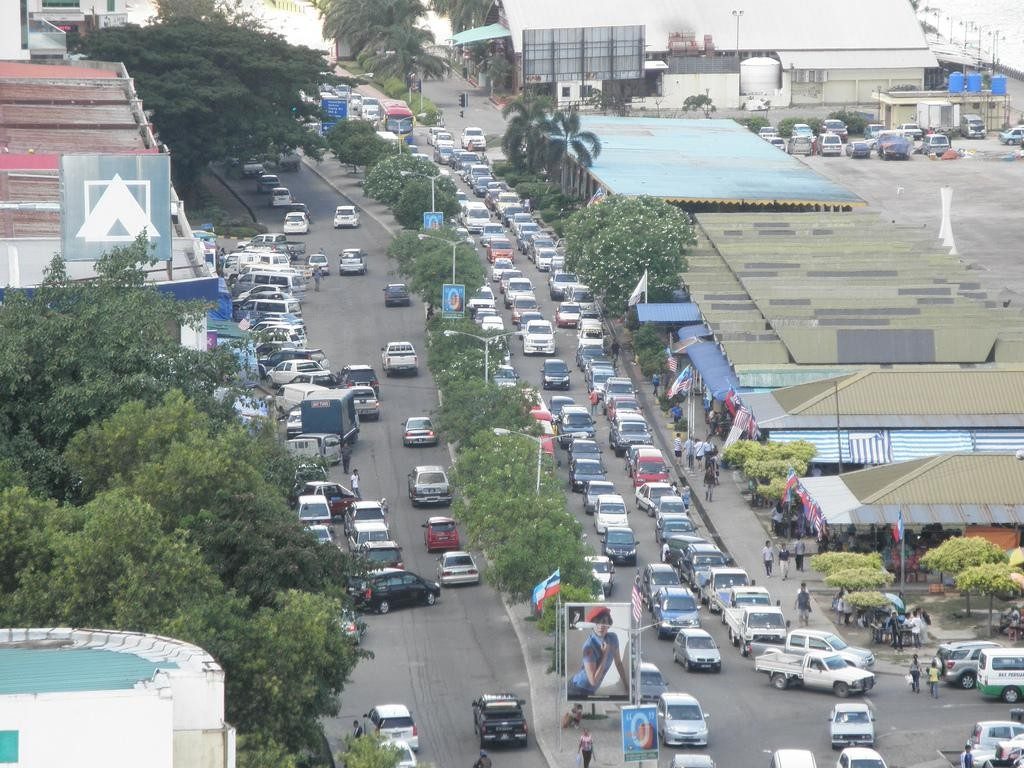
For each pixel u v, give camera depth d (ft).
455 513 587.68
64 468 435.12
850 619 571.28
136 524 350.43
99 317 463.01
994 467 629.10
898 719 488.85
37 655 239.09
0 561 363.15
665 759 456.04
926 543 621.31
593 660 469.98
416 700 496.64
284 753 331.36
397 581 574.97
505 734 460.96
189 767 228.22
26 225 651.66
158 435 428.56
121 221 575.79
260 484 426.51
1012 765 443.32
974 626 571.28
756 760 454.81
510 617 567.59
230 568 409.08
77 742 214.07
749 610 543.39
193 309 492.54
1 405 448.24
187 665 233.55
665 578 583.99
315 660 361.30
